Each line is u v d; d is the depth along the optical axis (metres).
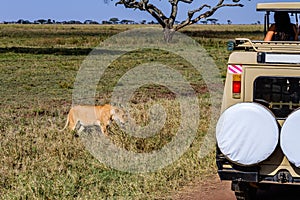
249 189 7.28
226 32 72.50
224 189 8.09
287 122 6.28
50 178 8.22
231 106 6.42
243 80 6.71
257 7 7.39
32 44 43.91
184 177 8.61
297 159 6.27
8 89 19.48
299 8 7.29
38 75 23.72
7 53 34.19
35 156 9.61
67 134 11.20
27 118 13.75
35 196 7.37
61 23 167.12
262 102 6.71
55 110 14.86
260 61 6.64
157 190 7.90
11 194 7.46
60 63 28.70
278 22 7.77
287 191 8.09
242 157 6.39
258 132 6.31
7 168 8.84
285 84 6.63
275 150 6.49
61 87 20.03
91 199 7.30
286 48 6.86
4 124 12.83
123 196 7.50
